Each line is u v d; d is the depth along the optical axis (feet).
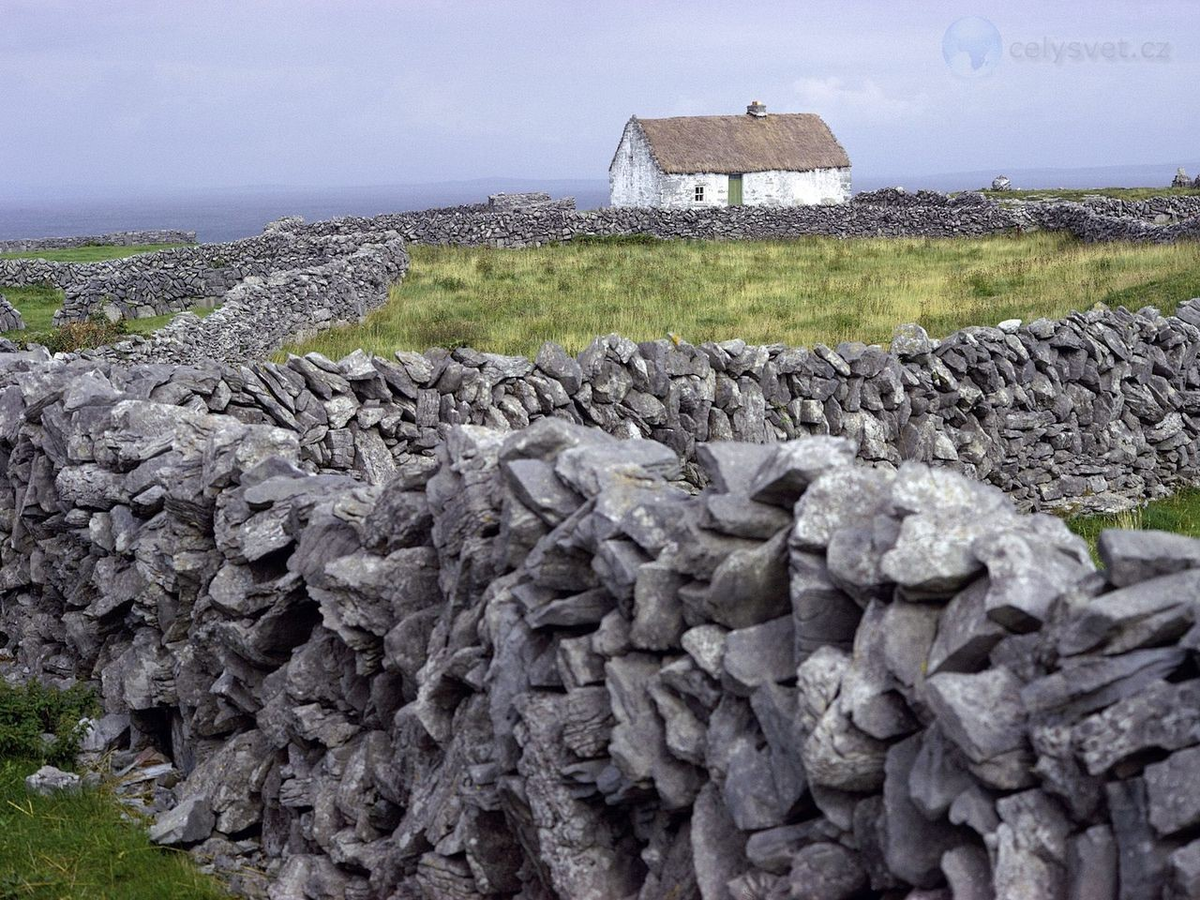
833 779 10.09
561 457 15.44
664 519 13.20
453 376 37.60
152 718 24.14
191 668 22.40
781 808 10.80
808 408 41.09
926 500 10.90
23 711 24.62
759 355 40.98
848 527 11.24
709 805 11.78
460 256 110.32
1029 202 137.90
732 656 11.56
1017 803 8.79
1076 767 8.50
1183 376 47.62
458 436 17.94
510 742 14.32
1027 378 43.91
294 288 72.08
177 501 22.82
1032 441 44.01
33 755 23.52
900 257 103.24
